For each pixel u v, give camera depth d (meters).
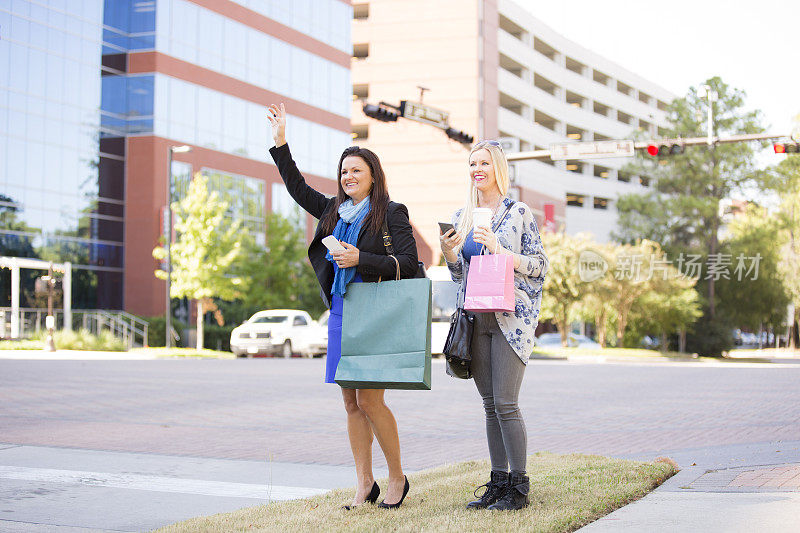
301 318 29.30
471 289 4.30
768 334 78.31
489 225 4.28
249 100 41.69
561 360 34.12
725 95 46.91
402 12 59.03
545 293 39.59
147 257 36.22
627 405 12.01
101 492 5.40
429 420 10.09
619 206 49.44
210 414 10.41
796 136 16.41
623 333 42.56
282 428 9.16
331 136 47.84
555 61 72.69
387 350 4.20
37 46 33.44
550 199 66.94
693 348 44.88
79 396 12.31
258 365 22.27
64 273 33.03
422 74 58.31
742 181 47.09
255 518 4.29
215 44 39.69
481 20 58.69
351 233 4.51
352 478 6.05
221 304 37.72
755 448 7.30
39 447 7.38
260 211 42.09
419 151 57.62
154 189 36.22
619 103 79.06
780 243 46.38
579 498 4.55
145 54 36.50
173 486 5.65
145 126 36.44
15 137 32.50
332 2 48.31
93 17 35.69
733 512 4.30
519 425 4.38
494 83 59.75
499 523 3.89
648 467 5.75
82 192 35.00
